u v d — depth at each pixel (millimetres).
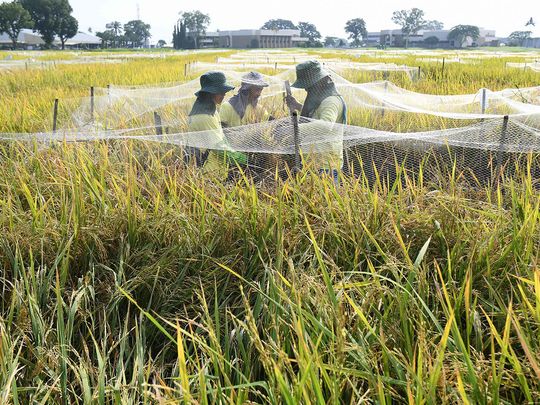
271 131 4789
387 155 5285
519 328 2201
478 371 2189
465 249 3156
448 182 4414
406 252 2795
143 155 5078
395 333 2459
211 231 3449
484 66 20141
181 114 8453
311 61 5188
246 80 6062
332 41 184375
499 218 3295
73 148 4852
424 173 4879
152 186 3910
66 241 3361
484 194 4133
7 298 3145
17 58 35781
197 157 5059
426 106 8789
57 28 111875
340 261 3244
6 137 5484
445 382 2051
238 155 4777
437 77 15805
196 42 129500
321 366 2033
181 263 3258
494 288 2908
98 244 3293
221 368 2209
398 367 2215
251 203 3578
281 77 13141
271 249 3314
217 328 2514
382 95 9141
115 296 2984
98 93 10602
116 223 3488
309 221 3574
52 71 18344
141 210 3586
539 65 20703
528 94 9688
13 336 2688
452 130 5102
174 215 3504
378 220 3439
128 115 8055
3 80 14789
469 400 2061
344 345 2205
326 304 2506
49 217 3588
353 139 5117
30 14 109000
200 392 2049
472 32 137125
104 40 139500
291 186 3936
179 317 3014
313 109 5312
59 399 2416
